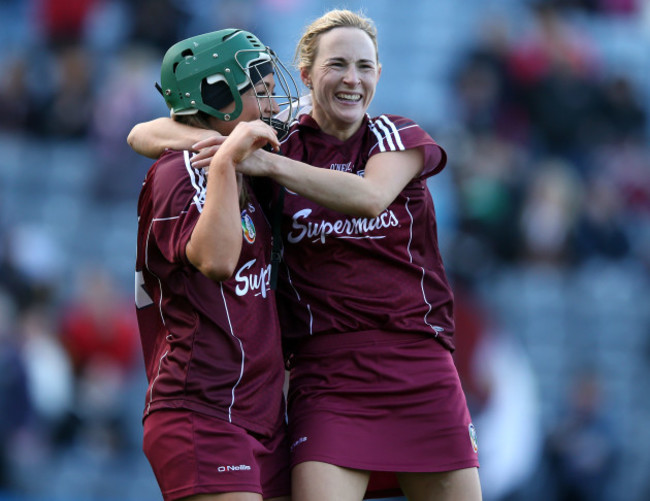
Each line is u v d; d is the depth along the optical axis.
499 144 42.75
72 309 34.25
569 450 34.06
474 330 35.81
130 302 35.44
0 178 42.06
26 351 32.19
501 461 33.78
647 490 35.00
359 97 13.05
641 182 43.78
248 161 11.94
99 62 44.91
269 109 12.72
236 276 12.23
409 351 12.94
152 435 11.98
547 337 38.41
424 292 13.19
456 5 52.81
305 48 13.32
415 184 13.27
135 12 45.41
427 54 50.94
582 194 41.47
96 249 40.00
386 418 12.73
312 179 12.23
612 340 38.59
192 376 11.82
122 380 33.69
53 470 31.80
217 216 11.31
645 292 39.34
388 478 13.22
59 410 32.44
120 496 32.16
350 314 12.88
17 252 36.50
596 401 34.66
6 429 31.20
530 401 35.34
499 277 38.50
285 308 13.27
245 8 48.16
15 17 48.41
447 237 37.69
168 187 11.99
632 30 53.75
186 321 12.01
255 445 12.00
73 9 47.09
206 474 11.59
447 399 12.93
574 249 39.88
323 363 12.95
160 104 42.44
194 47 12.41
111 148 41.41
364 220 12.89
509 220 38.84
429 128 41.47
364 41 13.00
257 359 12.16
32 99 43.56
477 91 44.41
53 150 42.88
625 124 45.25
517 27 49.22
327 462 12.39
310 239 12.89
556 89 44.50
